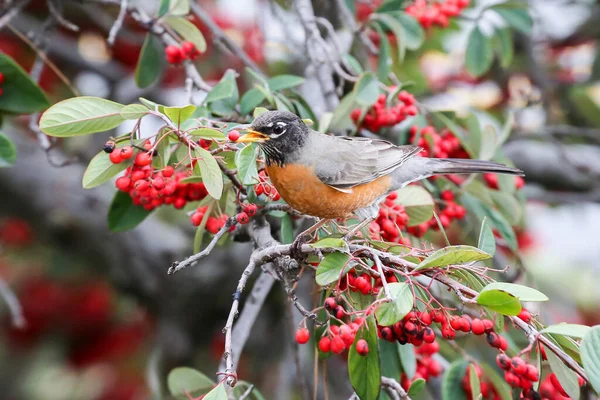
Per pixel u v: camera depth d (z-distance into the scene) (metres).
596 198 14.07
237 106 8.88
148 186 7.32
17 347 15.01
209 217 8.18
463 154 10.20
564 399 7.98
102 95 14.74
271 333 13.19
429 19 10.95
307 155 8.22
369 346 6.55
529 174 14.75
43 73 14.26
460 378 8.34
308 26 9.80
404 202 8.68
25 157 14.22
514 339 9.52
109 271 14.17
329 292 7.00
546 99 13.96
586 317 14.96
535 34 14.22
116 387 15.05
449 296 9.16
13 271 15.33
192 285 13.48
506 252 11.42
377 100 9.39
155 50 9.59
